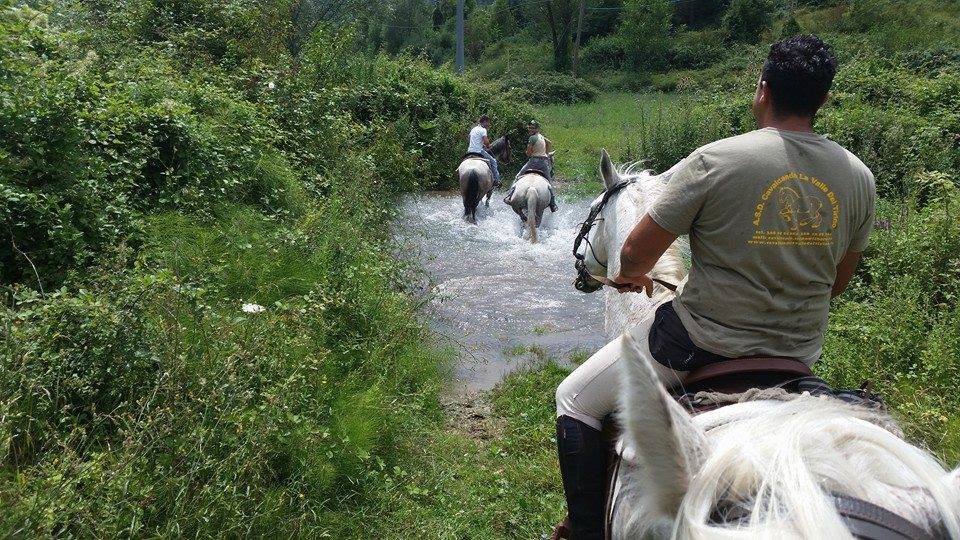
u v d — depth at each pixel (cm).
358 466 461
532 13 5959
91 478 340
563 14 5362
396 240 1065
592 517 266
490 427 588
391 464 495
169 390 390
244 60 1204
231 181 761
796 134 235
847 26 4516
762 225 228
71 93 661
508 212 1436
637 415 180
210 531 353
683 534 169
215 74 1088
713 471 176
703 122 1653
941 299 643
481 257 1098
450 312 855
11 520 289
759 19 5072
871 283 699
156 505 348
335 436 466
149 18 1254
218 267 604
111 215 611
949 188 820
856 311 612
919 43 3691
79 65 746
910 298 601
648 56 5000
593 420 271
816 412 188
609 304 343
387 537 424
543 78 4006
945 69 2180
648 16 4962
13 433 351
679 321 245
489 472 512
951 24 4203
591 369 274
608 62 5278
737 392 232
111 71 853
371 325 638
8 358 365
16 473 326
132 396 396
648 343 255
